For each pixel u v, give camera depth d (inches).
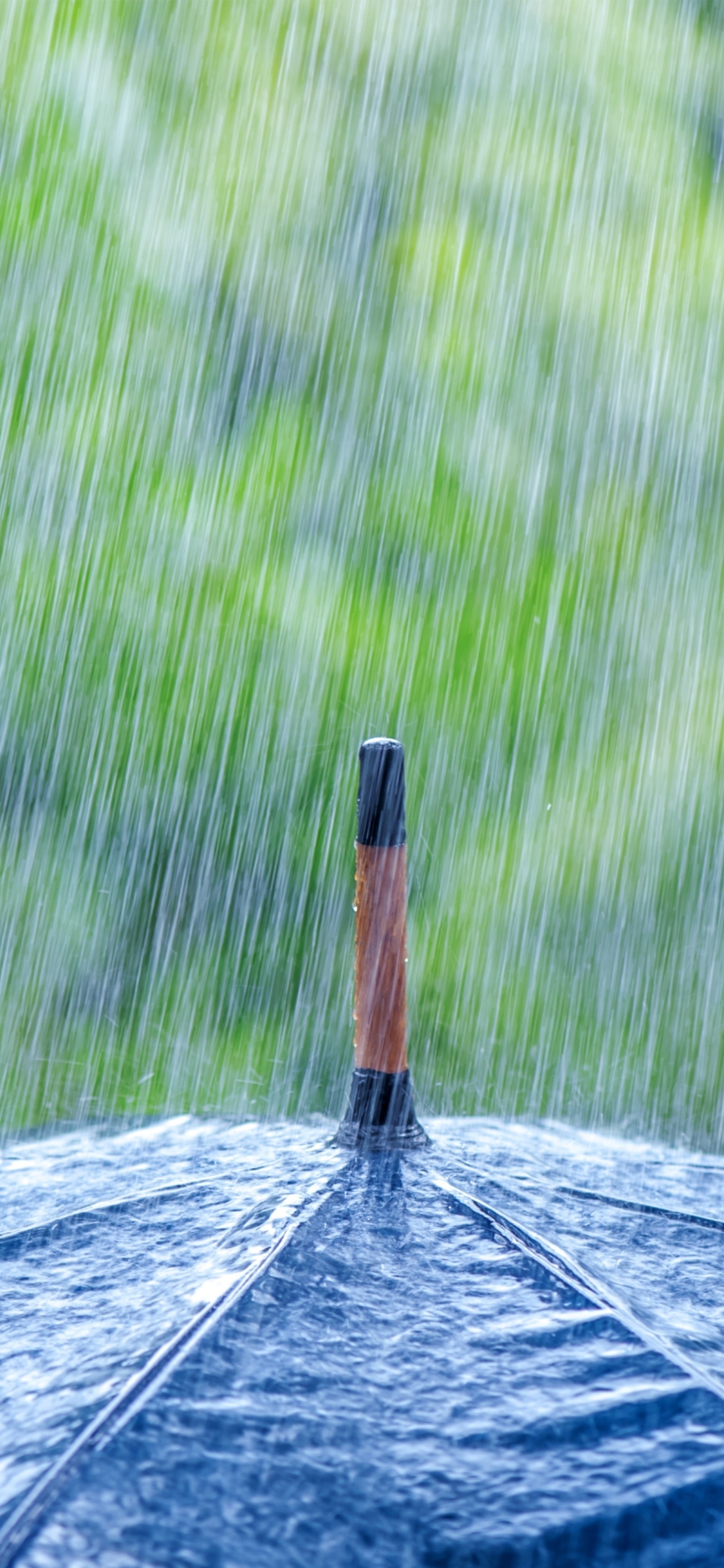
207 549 522.3
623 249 577.0
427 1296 116.3
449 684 512.4
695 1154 186.4
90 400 555.2
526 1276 121.7
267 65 591.5
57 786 484.1
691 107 599.5
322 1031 430.3
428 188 589.6
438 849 478.9
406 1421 96.7
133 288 571.2
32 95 566.3
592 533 544.7
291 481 543.2
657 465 561.3
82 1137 192.5
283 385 576.1
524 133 592.7
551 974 428.5
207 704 493.4
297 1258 122.0
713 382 565.6
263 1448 91.4
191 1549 80.7
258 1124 203.6
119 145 576.7
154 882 473.1
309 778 490.3
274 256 582.9
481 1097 383.6
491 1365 105.0
